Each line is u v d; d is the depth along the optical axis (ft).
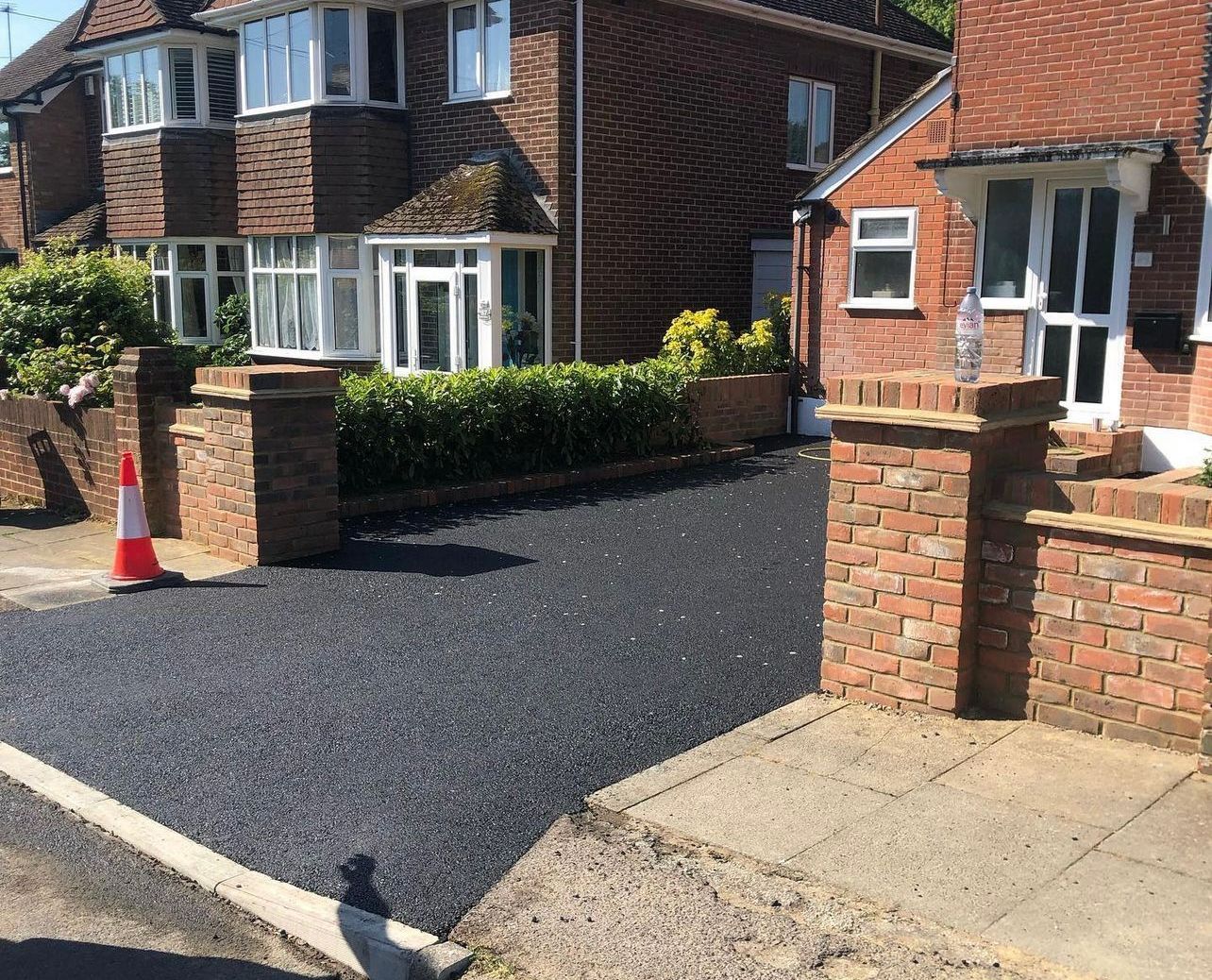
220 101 66.08
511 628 23.38
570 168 52.31
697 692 19.53
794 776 15.99
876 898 12.78
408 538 31.68
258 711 19.19
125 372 32.73
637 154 54.90
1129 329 39.47
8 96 82.33
